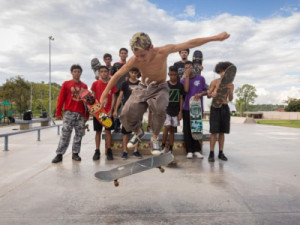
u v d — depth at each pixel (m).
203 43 2.17
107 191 2.80
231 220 2.07
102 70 4.62
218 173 3.60
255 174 3.54
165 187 2.94
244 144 6.70
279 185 3.02
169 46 2.25
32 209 2.31
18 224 2.01
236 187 2.94
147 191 2.80
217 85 4.40
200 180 3.23
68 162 4.38
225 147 6.18
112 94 4.72
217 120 4.43
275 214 2.18
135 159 4.67
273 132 10.56
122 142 5.14
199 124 4.59
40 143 6.90
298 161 4.46
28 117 13.09
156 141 2.83
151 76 2.47
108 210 2.28
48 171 3.72
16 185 3.03
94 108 4.27
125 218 2.12
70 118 4.44
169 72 4.48
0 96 37.25
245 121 21.06
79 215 2.18
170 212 2.23
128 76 5.38
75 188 2.91
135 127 2.81
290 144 6.70
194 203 2.44
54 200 2.53
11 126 17.44
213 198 2.58
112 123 4.45
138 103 2.64
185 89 4.62
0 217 2.14
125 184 3.06
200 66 5.45
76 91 4.46
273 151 5.55
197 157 4.76
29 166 4.06
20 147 6.15
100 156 4.96
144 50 2.13
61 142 4.40
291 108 54.84
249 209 2.29
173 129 4.81
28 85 39.09
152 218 2.11
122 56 5.73
